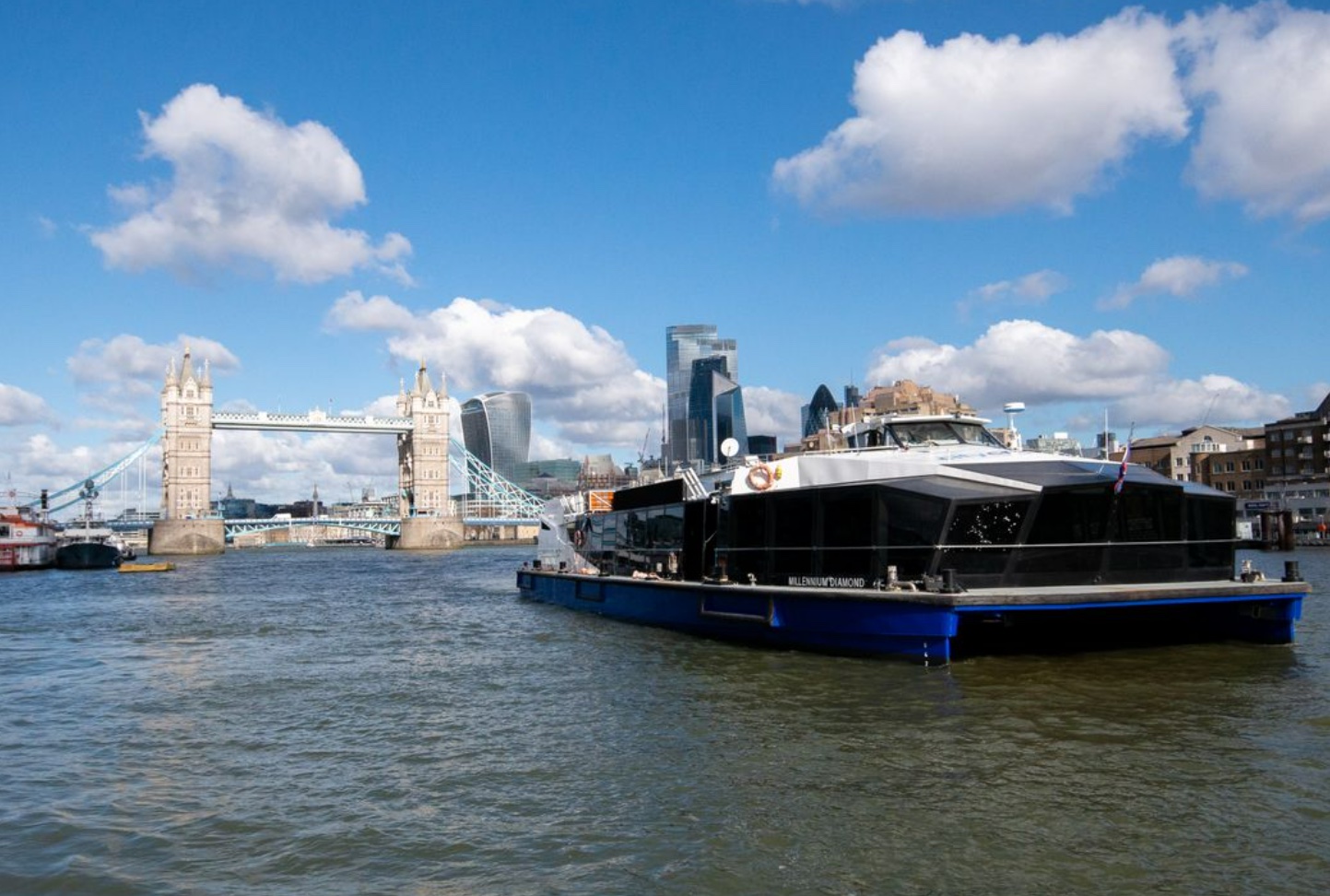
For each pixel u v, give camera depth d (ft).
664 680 60.39
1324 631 76.43
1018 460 63.82
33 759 46.62
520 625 102.37
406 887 29.22
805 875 28.99
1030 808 33.88
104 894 29.50
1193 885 27.50
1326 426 345.72
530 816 35.22
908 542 60.34
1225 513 67.00
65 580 263.90
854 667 60.54
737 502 74.79
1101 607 57.77
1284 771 37.42
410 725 51.39
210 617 130.41
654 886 28.60
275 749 47.03
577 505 122.83
